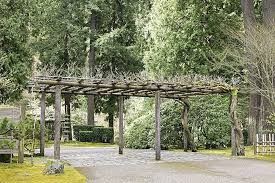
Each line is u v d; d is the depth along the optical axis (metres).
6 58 13.38
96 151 21.27
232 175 12.01
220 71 27.25
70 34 32.03
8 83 12.30
